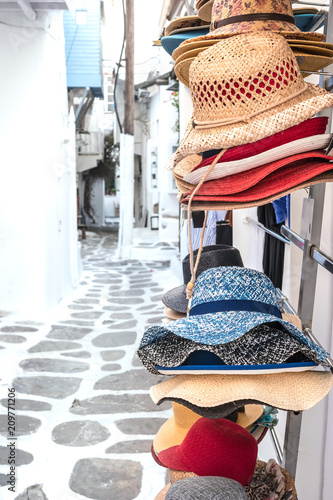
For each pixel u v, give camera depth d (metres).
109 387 4.71
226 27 1.38
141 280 10.34
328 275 1.94
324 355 1.17
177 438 1.68
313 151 1.16
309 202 1.60
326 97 1.12
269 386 1.13
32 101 6.99
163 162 13.93
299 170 1.14
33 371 5.08
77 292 9.09
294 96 1.19
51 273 7.53
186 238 6.18
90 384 4.78
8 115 7.00
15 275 7.23
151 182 16.09
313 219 1.59
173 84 10.06
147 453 3.53
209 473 1.30
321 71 1.56
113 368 5.21
